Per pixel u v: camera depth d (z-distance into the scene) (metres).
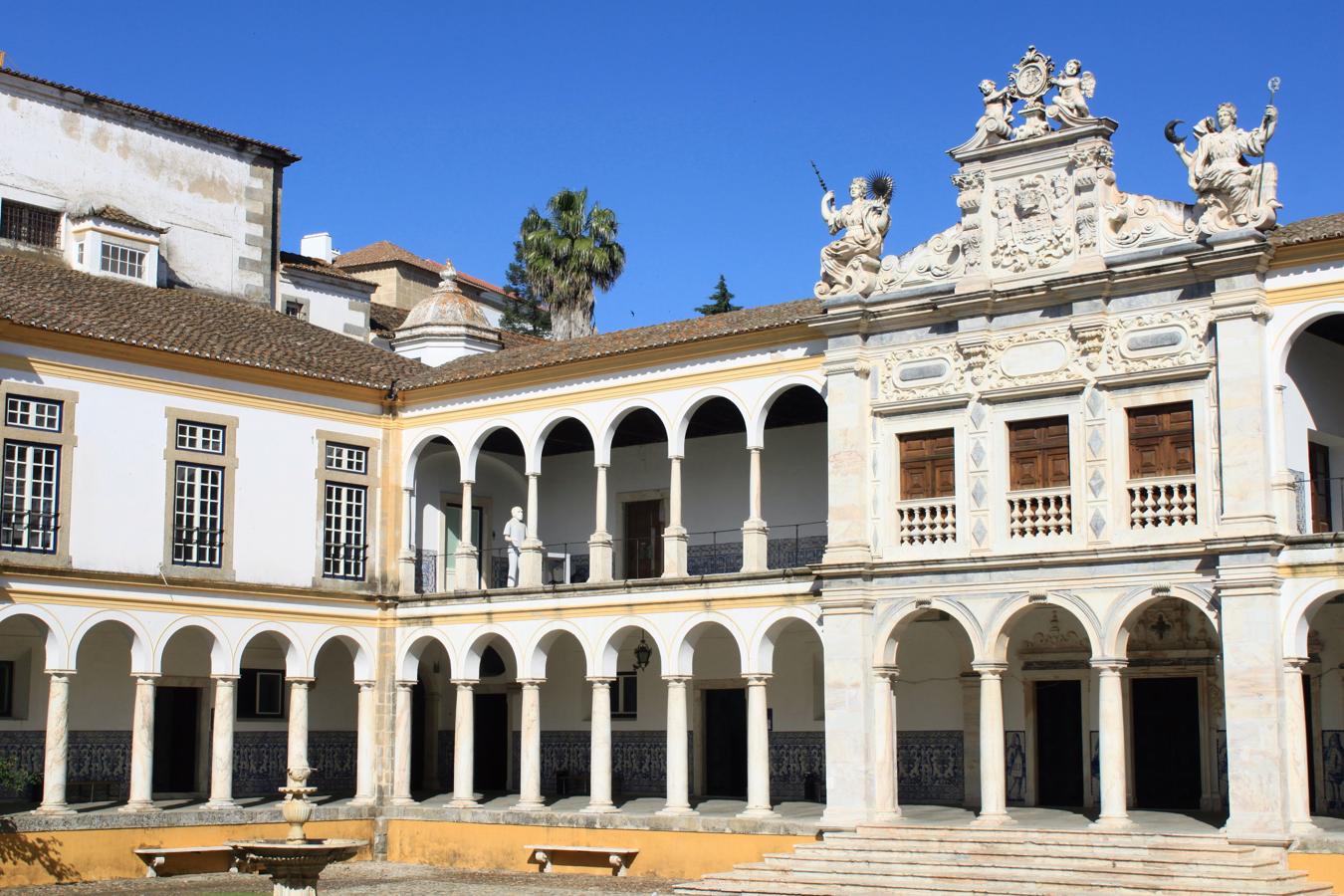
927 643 35.09
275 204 47.09
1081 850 27.20
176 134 44.53
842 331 31.89
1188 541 28.09
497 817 35.16
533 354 37.75
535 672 35.66
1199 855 26.31
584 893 29.56
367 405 38.50
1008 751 33.91
